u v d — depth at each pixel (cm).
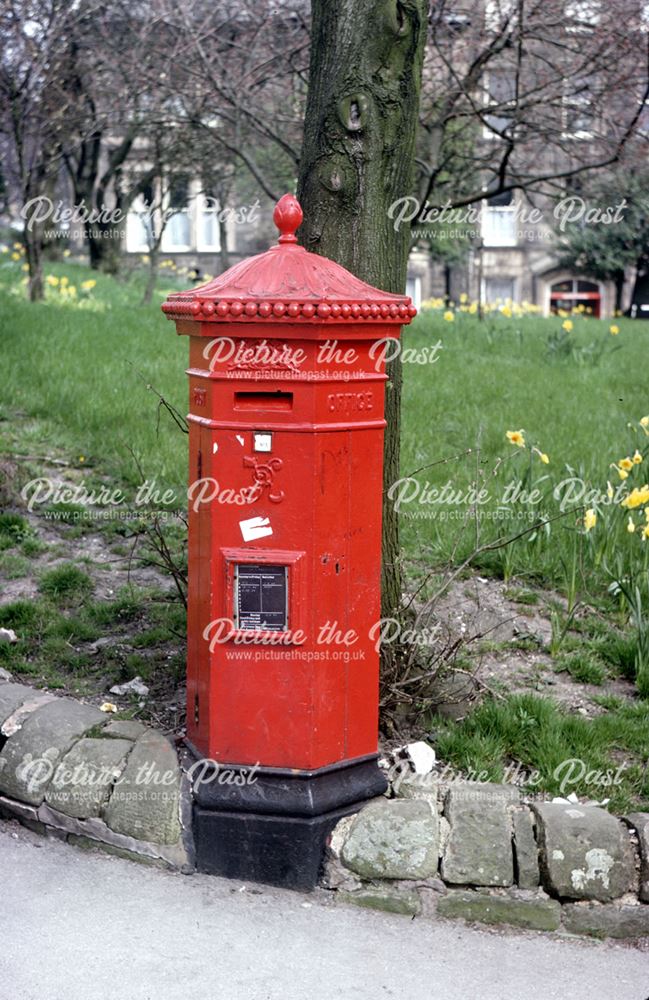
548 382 1053
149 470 715
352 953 337
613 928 349
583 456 755
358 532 367
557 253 3397
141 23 1439
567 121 1269
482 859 357
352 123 425
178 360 1039
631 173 1402
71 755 397
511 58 1205
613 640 532
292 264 359
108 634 527
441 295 3678
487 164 1361
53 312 1348
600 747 436
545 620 558
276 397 350
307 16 1218
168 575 588
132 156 2588
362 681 378
